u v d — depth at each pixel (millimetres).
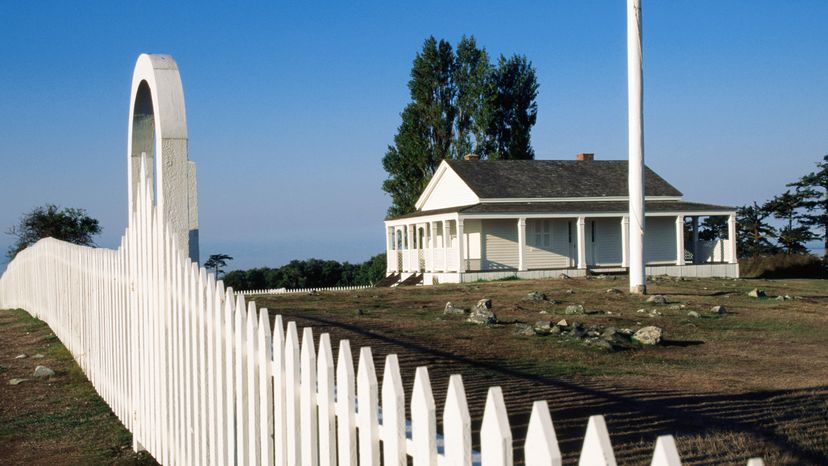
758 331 16469
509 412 8516
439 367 11266
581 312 18859
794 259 45562
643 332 14445
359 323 15781
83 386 10773
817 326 17312
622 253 39750
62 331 14906
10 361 13242
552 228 38938
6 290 29656
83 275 11773
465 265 35938
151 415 7113
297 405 4312
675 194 41594
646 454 6805
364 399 3646
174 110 7238
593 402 9117
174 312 6309
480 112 55219
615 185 41969
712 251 40219
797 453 6945
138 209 7672
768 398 9500
